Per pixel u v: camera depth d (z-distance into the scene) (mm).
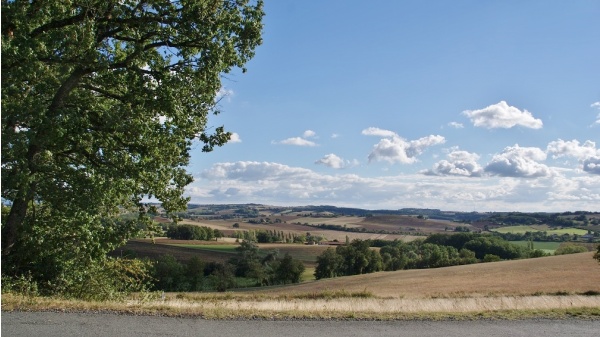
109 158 18469
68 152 19062
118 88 19484
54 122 15430
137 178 18719
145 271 23031
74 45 16391
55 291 18672
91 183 16906
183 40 18781
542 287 49625
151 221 21188
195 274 77062
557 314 12258
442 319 11555
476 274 65875
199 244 100125
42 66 16016
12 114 14992
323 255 96875
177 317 10727
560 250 110188
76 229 18281
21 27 15828
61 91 17500
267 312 11664
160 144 19406
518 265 71688
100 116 18594
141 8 18391
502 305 16094
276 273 90375
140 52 18141
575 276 56094
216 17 18328
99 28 18797
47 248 18812
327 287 65062
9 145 14719
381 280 68438
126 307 11469
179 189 21484
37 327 9320
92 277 19797
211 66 17812
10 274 18141
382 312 12328
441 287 55344
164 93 17734
